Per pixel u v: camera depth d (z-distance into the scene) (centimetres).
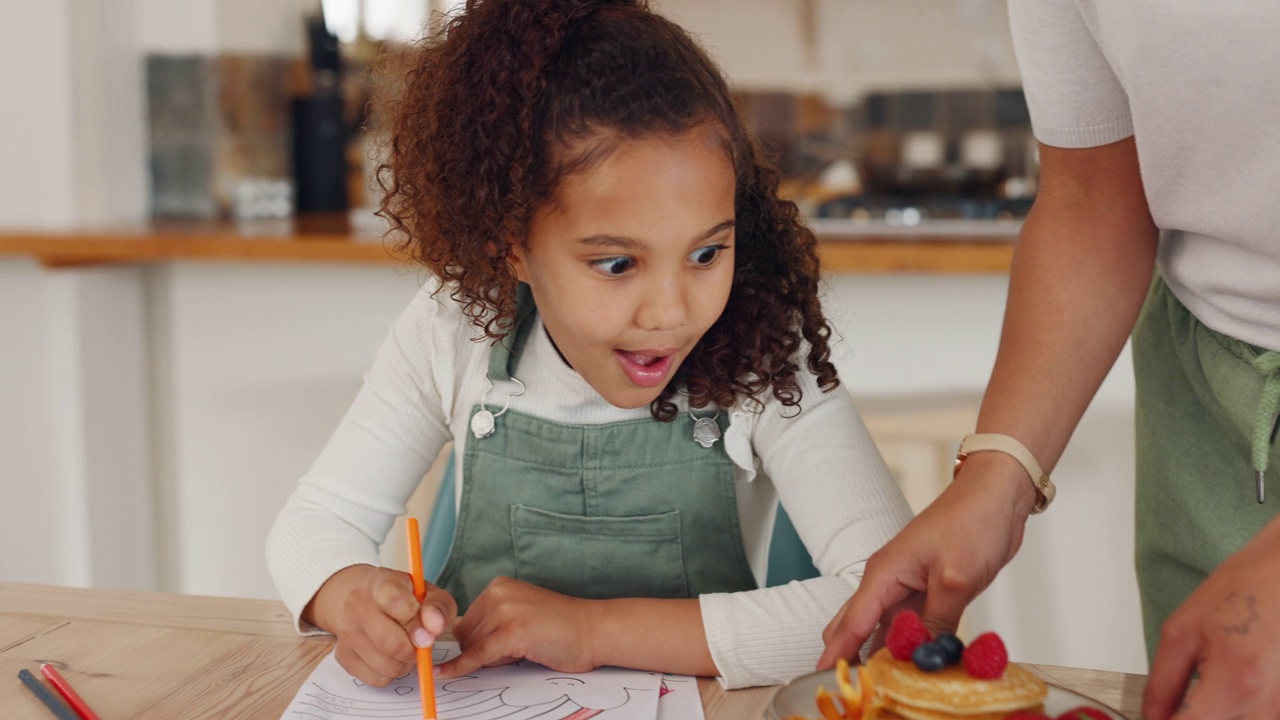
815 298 96
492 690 76
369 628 75
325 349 213
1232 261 80
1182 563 92
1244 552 56
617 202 75
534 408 98
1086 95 84
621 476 97
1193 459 91
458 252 86
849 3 347
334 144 268
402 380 103
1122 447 184
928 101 346
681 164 76
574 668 78
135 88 241
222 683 77
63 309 213
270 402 217
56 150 223
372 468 100
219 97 243
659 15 85
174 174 244
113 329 220
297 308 213
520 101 79
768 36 352
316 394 214
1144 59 74
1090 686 74
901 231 202
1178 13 72
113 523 223
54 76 221
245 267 213
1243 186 75
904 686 58
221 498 223
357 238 196
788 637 79
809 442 94
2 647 83
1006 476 77
